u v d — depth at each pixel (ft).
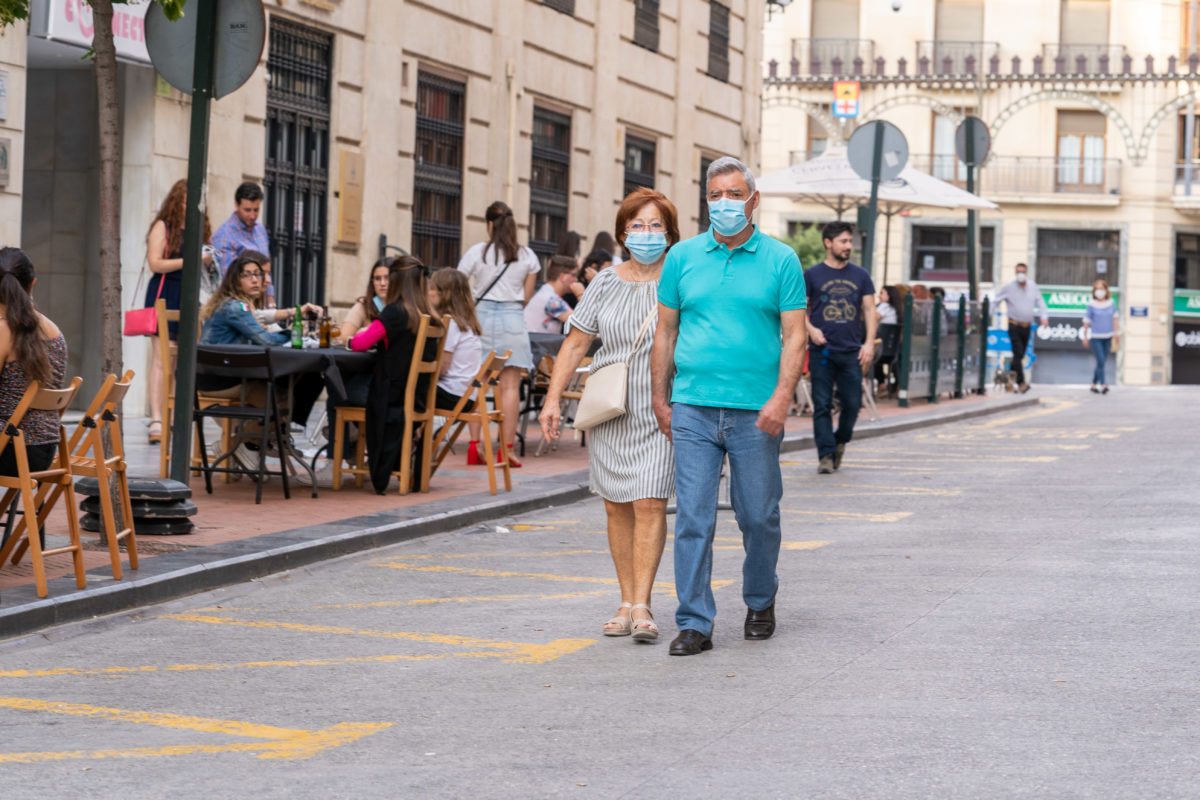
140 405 106.32
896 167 109.19
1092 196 327.26
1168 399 170.91
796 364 43.73
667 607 50.85
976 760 32.58
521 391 93.45
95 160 107.04
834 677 40.52
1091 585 53.42
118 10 99.19
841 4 336.70
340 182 118.73
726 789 30.78
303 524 63.72
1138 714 36.27
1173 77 323.57
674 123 179.93
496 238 88.38
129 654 44.11
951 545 63.16
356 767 32.71
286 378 72.28
